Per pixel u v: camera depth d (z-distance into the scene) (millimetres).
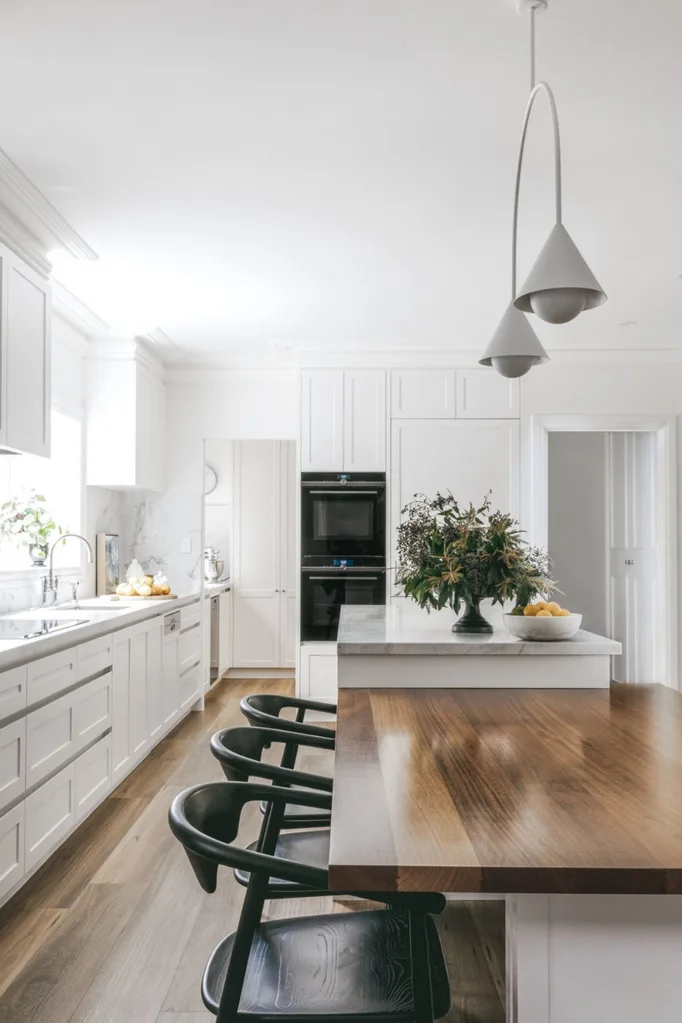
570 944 1165
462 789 1496
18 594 4543
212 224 3742
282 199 3473
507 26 2289
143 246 4012
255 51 2408
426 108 2740
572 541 7246
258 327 5551
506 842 1208
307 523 6086
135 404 5656
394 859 1134
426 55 2434
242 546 8297
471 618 3234
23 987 2395
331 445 6105
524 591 3154
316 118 2803
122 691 4246
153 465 6152
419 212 3617
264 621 8258
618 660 7117
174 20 2256
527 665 2822
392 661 2838
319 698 6062
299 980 1489
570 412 6090
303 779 1859
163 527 6453
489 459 6082
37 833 3092
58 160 3111
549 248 2053
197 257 4168
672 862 1124
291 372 6480
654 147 3027
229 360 6371
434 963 1573
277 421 6469
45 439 3771
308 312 5191
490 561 3170
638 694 2586
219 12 2221
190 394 6500
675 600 6109
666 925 1162
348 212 3613
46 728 3188
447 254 4145
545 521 6066
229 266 4312
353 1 2176
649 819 1316
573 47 2391
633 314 5289
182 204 3520
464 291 4762
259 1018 1357
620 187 3377
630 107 2738
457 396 6117
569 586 7238
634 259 4266
